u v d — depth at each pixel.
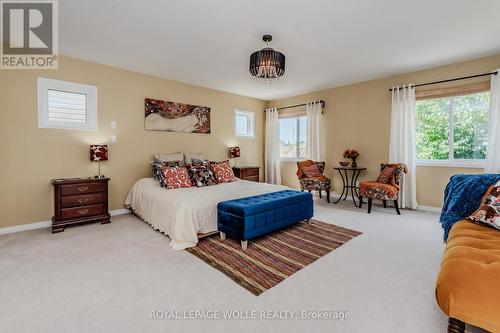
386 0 2.16
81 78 3.53
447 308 1.17
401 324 1.44
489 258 1.28
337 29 2.68
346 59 3.56
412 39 2.93
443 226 2.39
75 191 3.17
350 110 4.88
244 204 2.65
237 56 3.42
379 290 1.79
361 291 1.78
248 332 1.38
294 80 4.59
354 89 4.80
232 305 1.62
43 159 3.27
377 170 4.56
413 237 2.85
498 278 1.12
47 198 3.31
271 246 2.61
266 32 2.74
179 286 1.84
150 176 4.25
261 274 2.03
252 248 2.55
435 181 3.96
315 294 1.74
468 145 3.73
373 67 3.90
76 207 3.19
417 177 4.14
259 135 6.24
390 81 4.34
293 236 2.90
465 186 2.32
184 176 3.67
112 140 3.83
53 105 3.35
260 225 2.63
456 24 2.58
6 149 3.03
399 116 4.18
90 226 3.28
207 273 2.04
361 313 1.54
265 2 2.18
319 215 3.81
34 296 1.70
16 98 3.08
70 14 2.37
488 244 1.47
